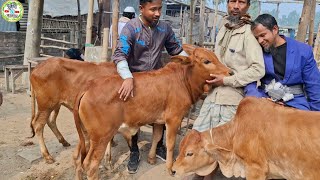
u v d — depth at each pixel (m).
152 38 3.94
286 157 2.76
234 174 3.19
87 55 5.96
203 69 3.62
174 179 4.02
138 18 3.88
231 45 3.49
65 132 5.66
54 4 15.52
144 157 4.57
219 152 3.15
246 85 3.48
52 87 4.27
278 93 3.33
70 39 13.95
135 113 3.64
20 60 12.45
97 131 3.51
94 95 3.46
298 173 2.76
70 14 15.87
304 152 2.68
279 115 2.84
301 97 3.45
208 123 3.69
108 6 11.28
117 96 3.51
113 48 5.38
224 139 3.15
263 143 2.86
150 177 4.10
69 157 4.62
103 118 3.48
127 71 3.60
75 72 4.29
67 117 6.52
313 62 3.39
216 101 3.59
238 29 3.45
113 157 4.59
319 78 3.42
